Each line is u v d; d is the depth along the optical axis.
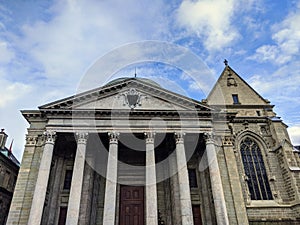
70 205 24.66
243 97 40.91
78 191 25.55
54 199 30.22
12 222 25.67
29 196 27.27
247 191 32.09
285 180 32.59
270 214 30.06
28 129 31.03
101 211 31.69
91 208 30.41
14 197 27.06
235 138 35.69
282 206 30.62
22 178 28.20
